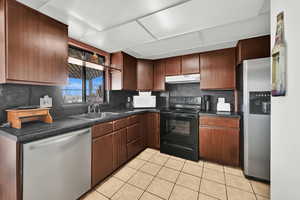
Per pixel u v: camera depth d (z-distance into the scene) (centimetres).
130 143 234
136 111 250
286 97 79
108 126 184
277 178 91
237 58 226
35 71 129
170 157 248
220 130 218
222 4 122
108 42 217
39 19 132
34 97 158
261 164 171
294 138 72
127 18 148
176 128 254
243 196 150
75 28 170
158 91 340
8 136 103
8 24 111
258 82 171
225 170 204
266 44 187
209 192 157
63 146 125
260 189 161
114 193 155
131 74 289
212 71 253
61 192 125
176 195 152
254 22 154
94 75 254
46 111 145
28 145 101
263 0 116
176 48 244
